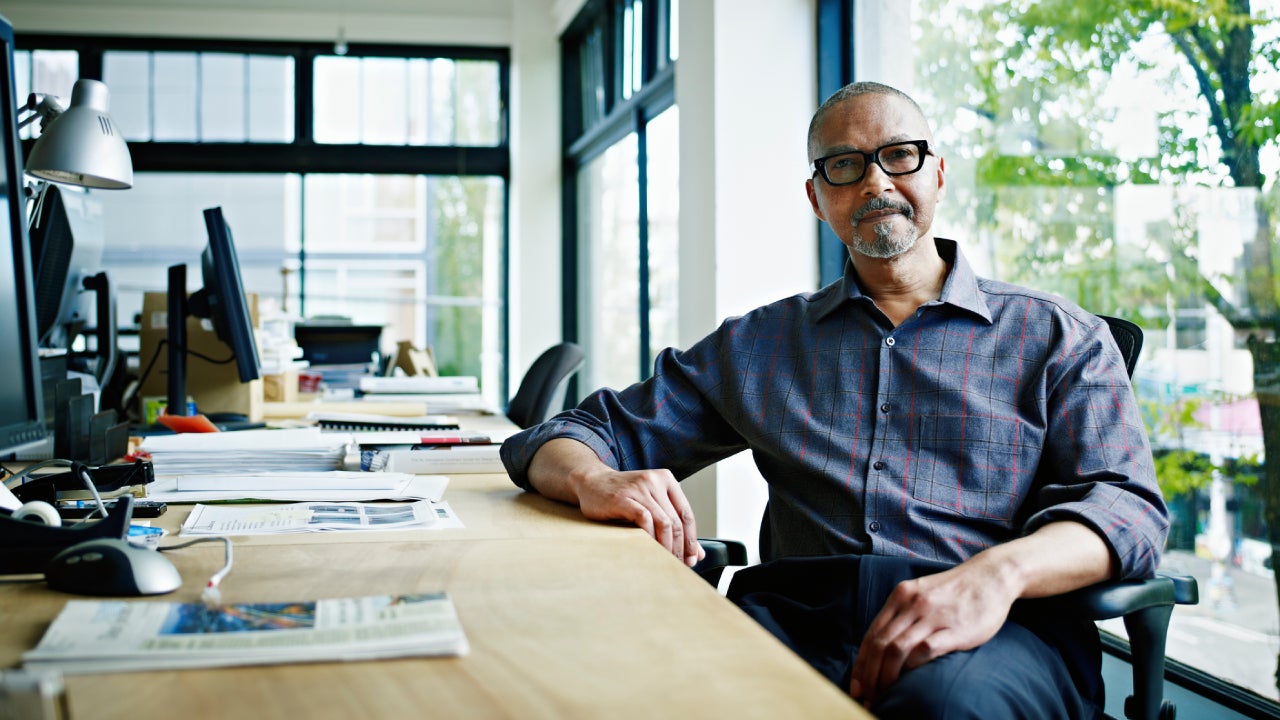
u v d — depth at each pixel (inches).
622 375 211.9
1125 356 53.5
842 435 54.5
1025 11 85.6
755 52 119.1
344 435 70.9
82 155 69.5
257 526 44.4
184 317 91.7
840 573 49.5
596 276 235.9
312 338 165.0
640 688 24.1
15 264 47.5
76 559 32.2
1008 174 88.5
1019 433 51.8
